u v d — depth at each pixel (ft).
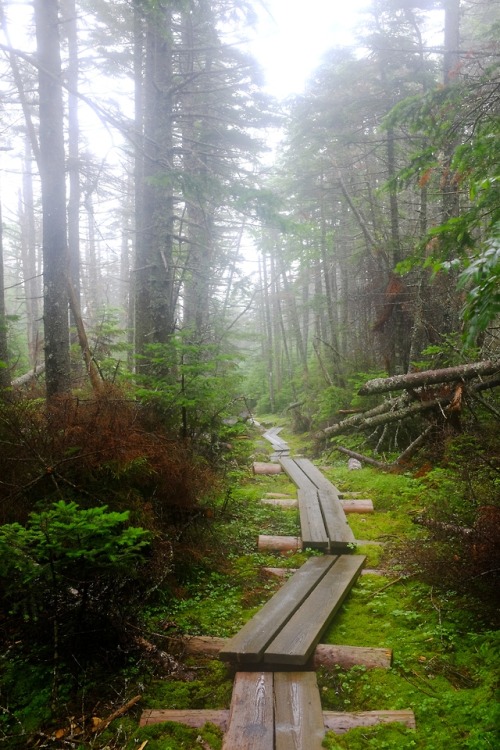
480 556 14.14
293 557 19.33
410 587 16.28
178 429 21.36
